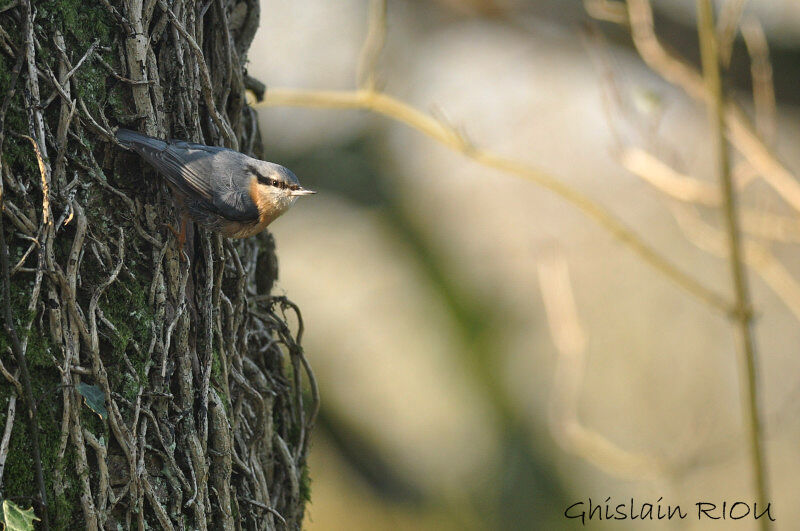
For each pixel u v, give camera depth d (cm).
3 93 498
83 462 507
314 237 1778
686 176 1066
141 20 562
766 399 1800
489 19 1672
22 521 474
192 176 570
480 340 1828
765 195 1341
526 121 1755
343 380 1703
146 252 562
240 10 669
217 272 602
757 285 1853
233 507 587
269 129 1605
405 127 1703
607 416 1742
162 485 543
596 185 1802
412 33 1709
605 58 1116
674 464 1183
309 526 1583
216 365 591
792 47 1616
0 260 486
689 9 1573
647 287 1794
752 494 1589
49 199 505
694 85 1049
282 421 668
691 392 1728
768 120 1069
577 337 1180
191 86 595
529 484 1750
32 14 512
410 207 1789
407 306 1805
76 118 529
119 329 536
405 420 1767
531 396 1847
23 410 490
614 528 1702
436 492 1712
